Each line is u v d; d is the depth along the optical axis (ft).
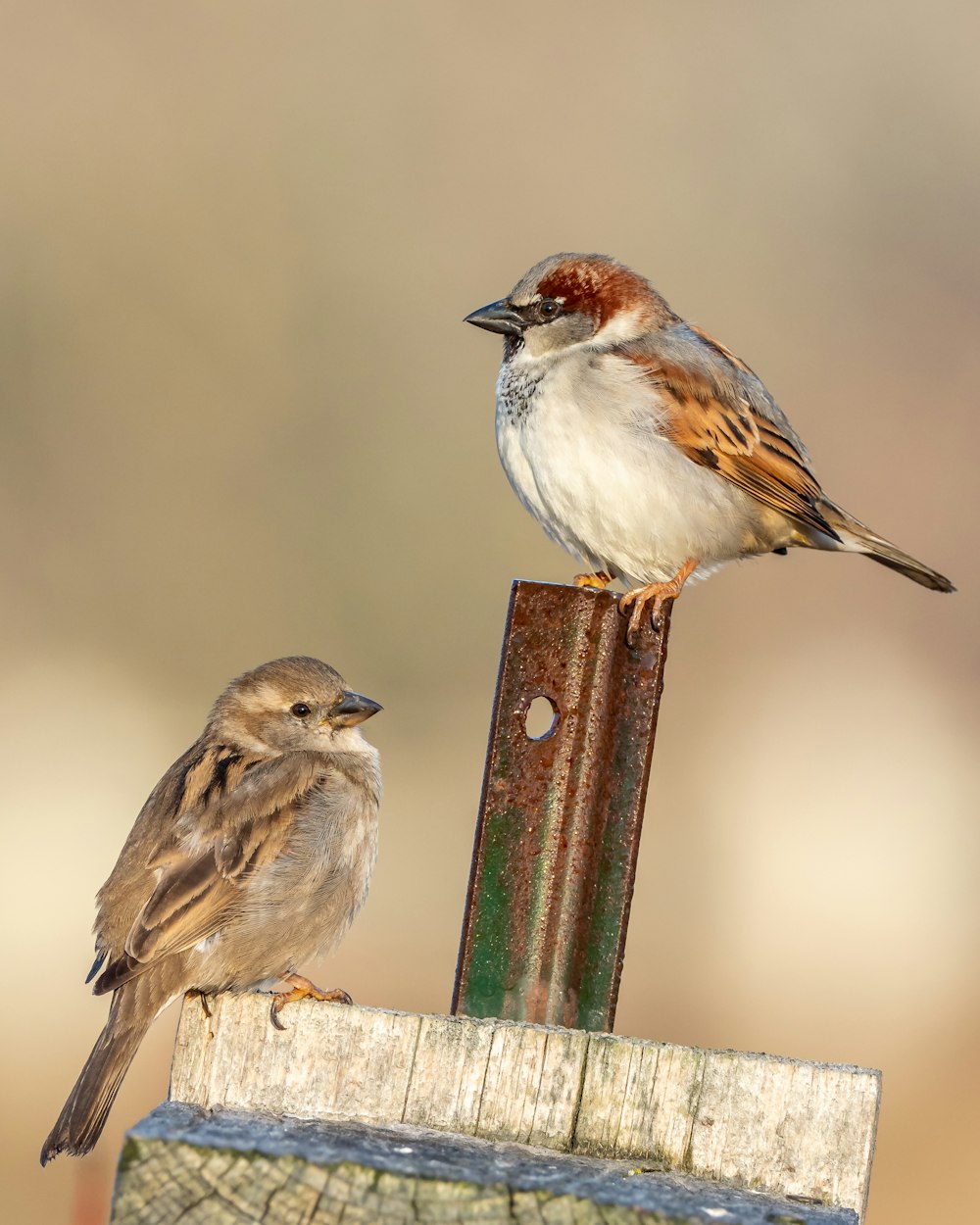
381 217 76.59
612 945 18.48
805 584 66.90
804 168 83.20
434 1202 13.39
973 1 87.92
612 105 82.99
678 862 49.90
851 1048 41.83
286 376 69.97
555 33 85.05
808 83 85.30
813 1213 14.24
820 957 46.03
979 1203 34.76
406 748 55.42
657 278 79.25
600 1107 15.42
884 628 65.41
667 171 82.33
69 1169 34.40
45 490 64.28
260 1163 13.43
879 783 54.13
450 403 70.64
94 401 67.31
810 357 77.61
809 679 61.46
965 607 67.36
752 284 79.66
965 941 47.21
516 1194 13.46
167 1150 13.46
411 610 62.08
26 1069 38.81
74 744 52.26
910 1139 37.42
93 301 69.72
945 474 73.82
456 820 50.80
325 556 63.98
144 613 59.98
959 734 58.80
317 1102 15.61
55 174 73.15
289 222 75.05
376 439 68.49
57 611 59.11
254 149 77.15
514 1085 15.48
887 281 81.10
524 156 81.61
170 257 71.87
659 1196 14.06
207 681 57.98
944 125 85.15
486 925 18.37
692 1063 15.39
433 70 82.23
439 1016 15.80
